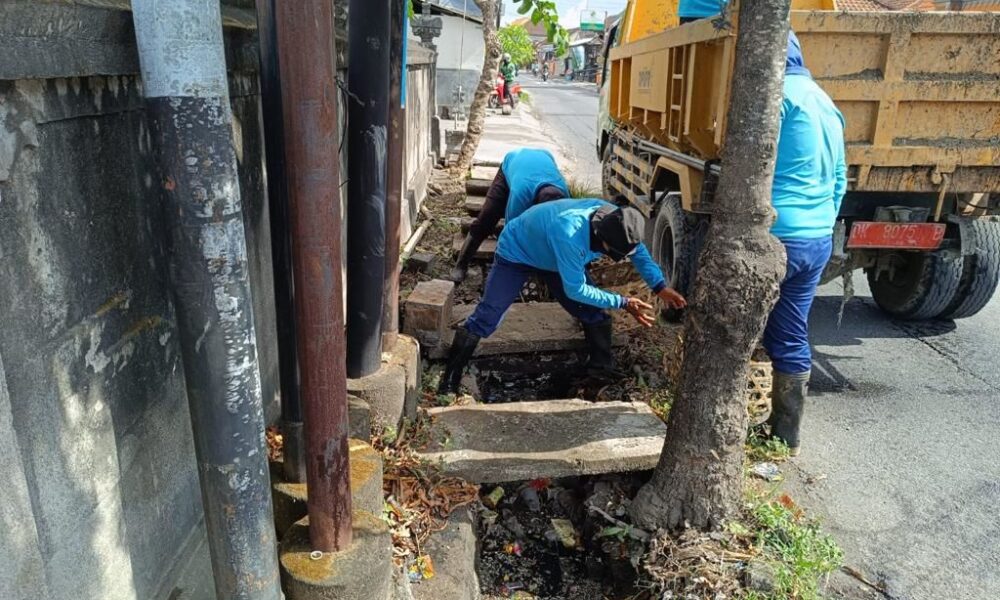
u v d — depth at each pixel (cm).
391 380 315
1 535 126
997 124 396
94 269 160
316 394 199
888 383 457
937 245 433
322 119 179
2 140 126
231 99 235
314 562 212
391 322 344
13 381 133
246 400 169
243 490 174
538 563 312
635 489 327
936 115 395
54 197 144
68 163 149
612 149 730
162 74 145
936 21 376
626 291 501
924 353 505
